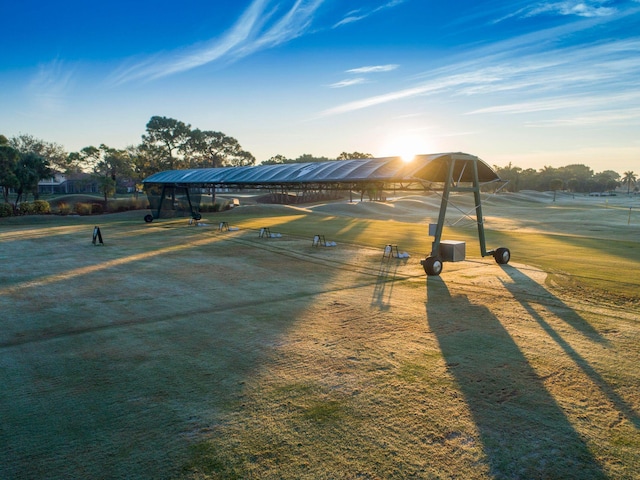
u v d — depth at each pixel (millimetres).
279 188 25000
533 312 11352
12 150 46812
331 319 10891
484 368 7867
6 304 12438
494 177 19641
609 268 16906
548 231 34938
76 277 16203
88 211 48562
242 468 5113
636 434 5766
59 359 8438
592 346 8898
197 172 33156
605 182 193875
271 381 7402
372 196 71438
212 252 22406
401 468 5086
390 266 18266
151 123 74125
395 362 8148
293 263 19172
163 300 12859
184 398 6836
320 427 5965
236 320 10852
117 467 5156
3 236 29156
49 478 4961
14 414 6391
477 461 5215
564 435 5750
